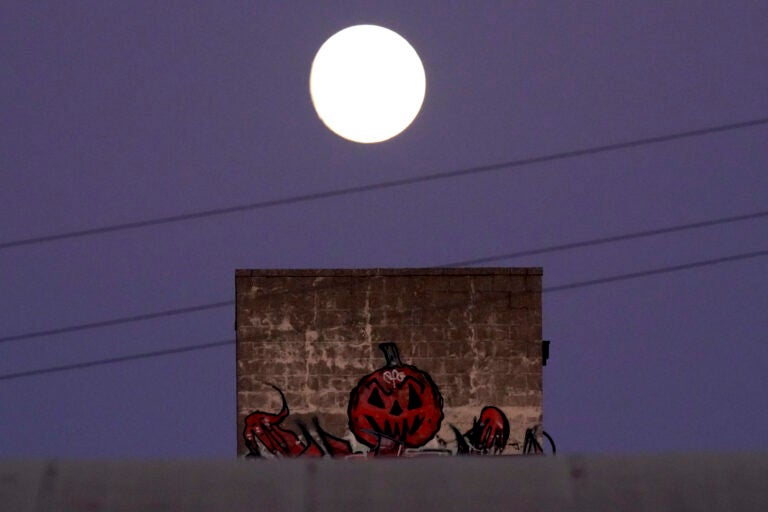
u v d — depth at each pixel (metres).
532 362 115.38
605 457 51.44
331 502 49.91
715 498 49.84
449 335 115.44
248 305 115.12
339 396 114.44
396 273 115.62
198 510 49.47
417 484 50.31
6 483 49.81
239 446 113.81
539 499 49.91
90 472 50.34
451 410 114.69
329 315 115.12
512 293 115.94
